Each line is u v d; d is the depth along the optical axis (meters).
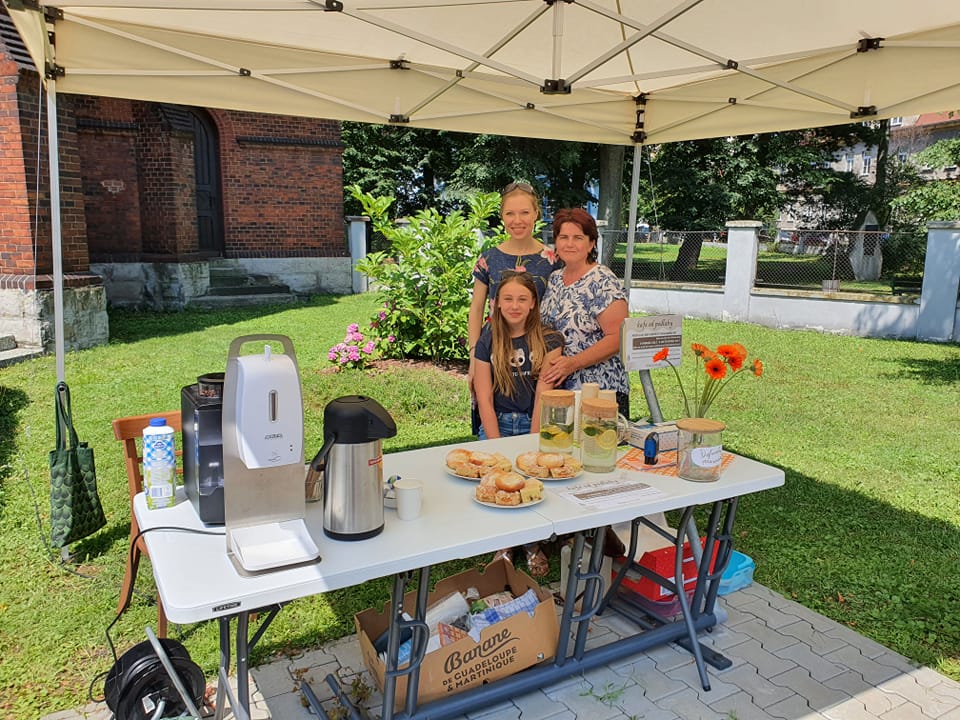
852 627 3.38
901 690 2.90
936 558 4.06
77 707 2.76
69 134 9.24
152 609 3.43
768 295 12.51
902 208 14.95
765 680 2.95
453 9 3.52
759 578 3.84
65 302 9.04
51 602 3.49
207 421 2.23
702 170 18.08
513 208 4.00
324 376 7.85
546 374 3.47
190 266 13.29
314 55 4.16
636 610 3.43
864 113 4.38
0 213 8.71
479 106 4.90
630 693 2.86
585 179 21.80
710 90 4.84
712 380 2.90
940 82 3.89
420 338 8.63
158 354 9.12
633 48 4.21
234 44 3.91
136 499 2.53
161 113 12.66
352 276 16.11
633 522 3.18
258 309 13.46
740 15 3.56
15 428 6.04
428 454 3.06
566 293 3.67
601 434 2.80
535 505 2.47
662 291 13.76
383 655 2.71
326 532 2.18
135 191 13.10
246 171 14.62
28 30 3.27
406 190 25.20
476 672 2.68
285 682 2.91
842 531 4.43
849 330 11.78
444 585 3.00
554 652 2.90
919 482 5.30
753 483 2.80
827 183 18.11
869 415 7.13
